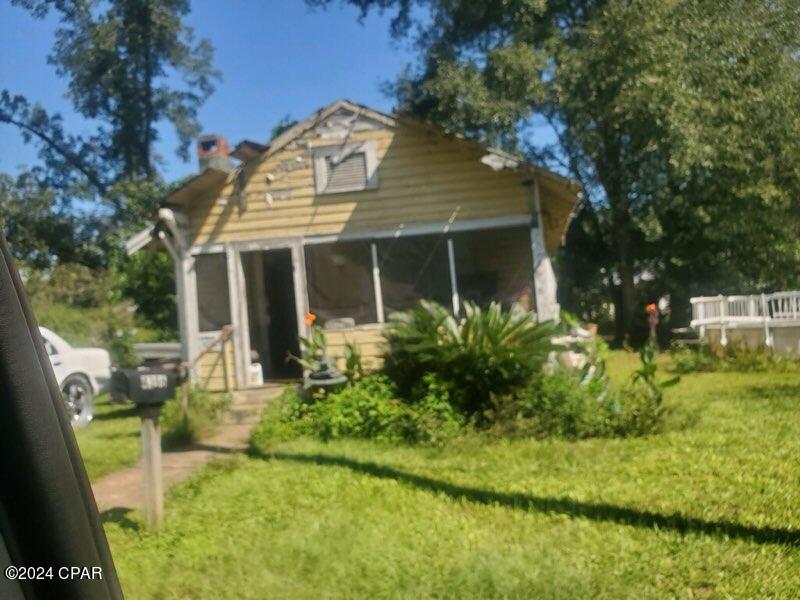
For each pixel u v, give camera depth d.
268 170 13.40
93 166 24.38
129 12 23.33
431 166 13.04
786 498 5.76
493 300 12.70
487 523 5.56
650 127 15.03
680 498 5.92
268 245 13.30
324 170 13.30
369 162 13.19
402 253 13.06
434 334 9.46
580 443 8.23
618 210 23.89
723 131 13.88
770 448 7.41
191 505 6.26
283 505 6.12
